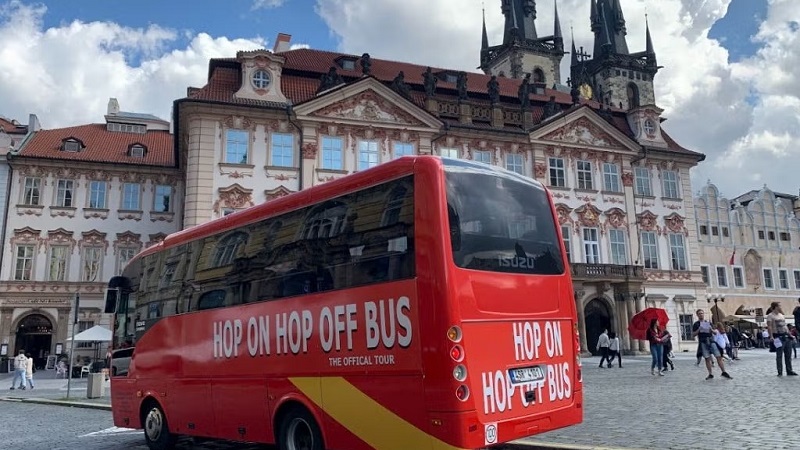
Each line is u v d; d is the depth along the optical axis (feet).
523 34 293.02
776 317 65.82
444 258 24.53
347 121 130.11
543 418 27.04
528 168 146.30
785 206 229.25
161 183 157.99
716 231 204.64
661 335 80.64
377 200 27.73
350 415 26.89
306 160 126.11
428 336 24.14
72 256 148.36
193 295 39.14
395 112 134.41
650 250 154.61
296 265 31.19
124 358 45.85
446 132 138.00
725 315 191.01
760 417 37.47
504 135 143.54
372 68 151.23
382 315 26.08
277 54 132.36
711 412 40.60
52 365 141.08
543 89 173.88
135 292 46.11
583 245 147.43
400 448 24.70
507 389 25.49
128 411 44.62
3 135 148.87
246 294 34.45
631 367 98.48
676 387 59.00
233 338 34.81
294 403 30.35
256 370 32.68
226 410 34.81
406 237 25.88
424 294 24.58
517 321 26.84
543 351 27.94
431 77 143.33
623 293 145.18
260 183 123.75
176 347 39.93
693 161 163.22
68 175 151.64
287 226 32.55
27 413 64.75
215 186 121.39
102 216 152.15
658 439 31.96
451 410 23.36
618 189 154.20
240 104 123.95
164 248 43.73
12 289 142.41
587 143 152.25
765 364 89.25
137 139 170.40
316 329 29.17
